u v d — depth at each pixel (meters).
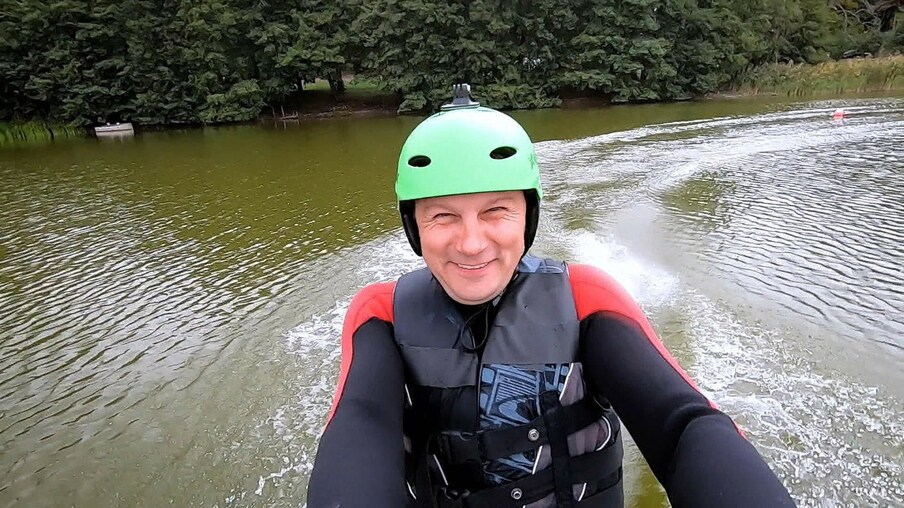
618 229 9.69
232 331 7.07
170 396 5.88
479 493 1.64
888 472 4.46
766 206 10.61
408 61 29.62
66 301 8.09
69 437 5.38
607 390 1.56
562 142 18.14
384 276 8.38
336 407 1.52
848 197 10.93
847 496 4.28
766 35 33.41
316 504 1.29
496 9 29.34
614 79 29.50
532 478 1.62
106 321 7.47
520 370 1.64
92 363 6.53
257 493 4.66
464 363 1.66
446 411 1.66
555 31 30.62
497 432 1.62
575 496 1.64
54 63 27.72
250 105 29.34
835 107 23.34
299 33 29.00
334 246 9.73
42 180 16.25
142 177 16.20
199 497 4.64
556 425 1.62
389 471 1.38
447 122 1.52
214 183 14.98
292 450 5.07
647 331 1.61
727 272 7.79
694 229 9.51
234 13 28.36
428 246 1.55
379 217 11.21
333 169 16.08
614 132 19.84
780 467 4.52
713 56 30.03
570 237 9.41
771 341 6.16
